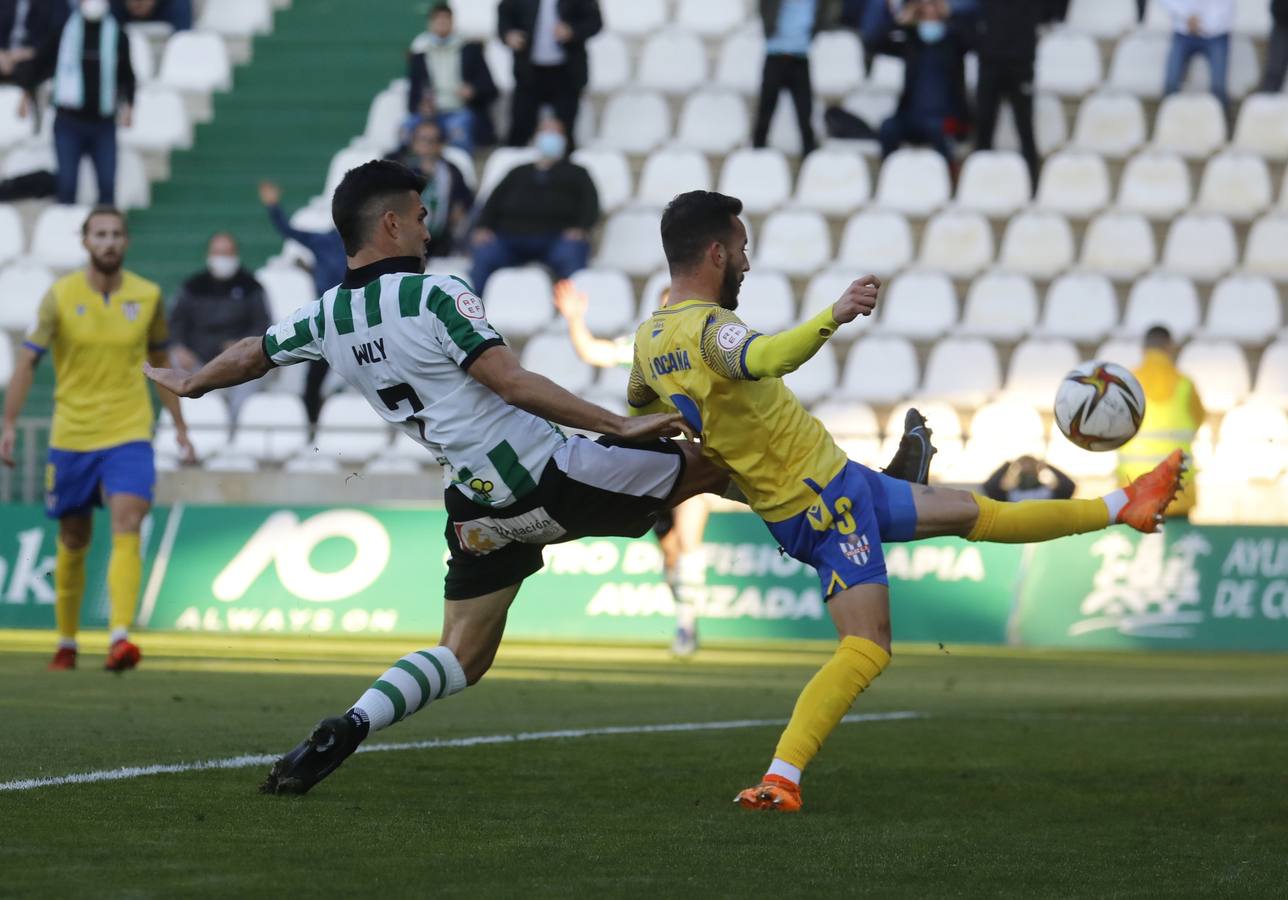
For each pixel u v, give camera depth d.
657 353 16.88
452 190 54.78
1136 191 60.62
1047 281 58.03
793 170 61.88
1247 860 14.05
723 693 29.58
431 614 43.16
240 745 20.39
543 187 54.34
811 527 16.64
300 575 43.62
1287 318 57.78
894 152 60.06
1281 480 43.84
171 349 50.59
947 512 17.17
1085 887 12.71
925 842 14.64
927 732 24.03
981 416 50.75
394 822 14.95
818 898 12.01
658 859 13.41
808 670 35.19
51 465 31.23
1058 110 63.06
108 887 11.66
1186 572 43.44
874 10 60.09
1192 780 19.14
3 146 63.59
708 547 43.56
